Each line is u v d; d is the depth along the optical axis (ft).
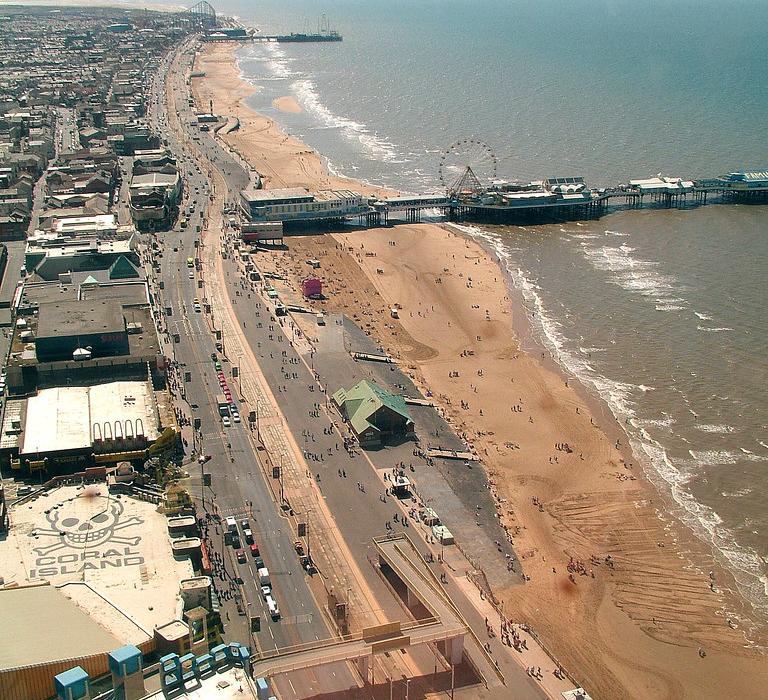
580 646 602.03
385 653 569.64
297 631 580.30
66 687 414.41
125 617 545.44
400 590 624.59
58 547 622.95
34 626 513.04
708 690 571.28
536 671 560.61
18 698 469.98
